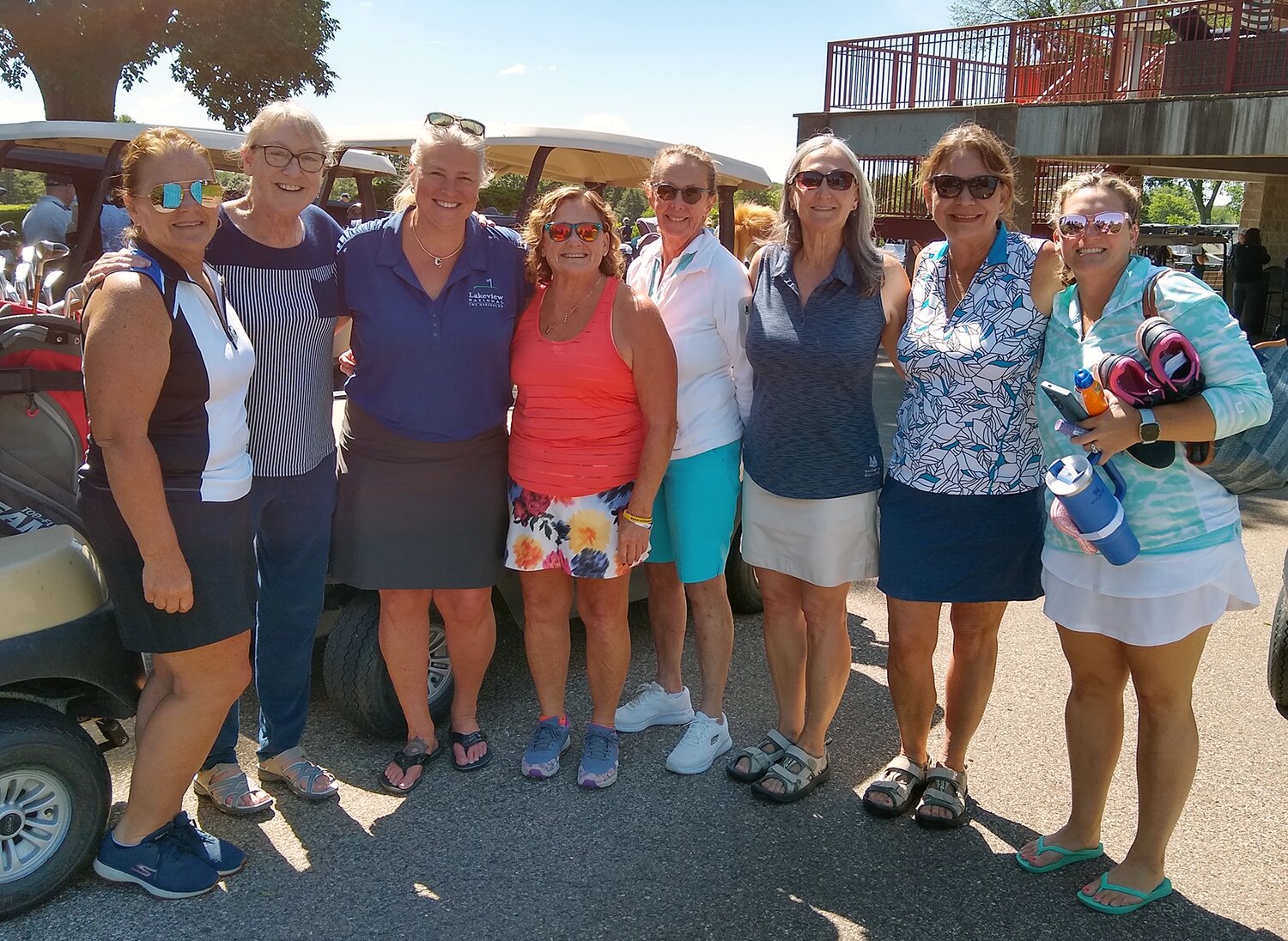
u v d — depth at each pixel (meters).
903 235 15.16
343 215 6.86
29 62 17.83
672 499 3.19
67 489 2.88
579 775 3.15
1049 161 15.00
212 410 2.40
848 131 15.26
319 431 2.91
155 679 2.65
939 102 14.62
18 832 2.46
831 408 2.89
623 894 2.62
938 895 2.63
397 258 2.86
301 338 2.81
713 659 3.30
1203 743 3.48
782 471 2.95
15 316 2.72
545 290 2.98
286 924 2.48
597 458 2.97
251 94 20.30
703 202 3.14
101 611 2.62
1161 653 2.43
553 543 3.02
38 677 2.47
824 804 3.08
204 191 2.29
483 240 2.97
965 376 2.69
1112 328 2.41
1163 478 2.37
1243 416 2.23
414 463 2.94
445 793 3.10
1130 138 12.88
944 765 3.02
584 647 4.25
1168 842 2.76
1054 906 2.59
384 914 2.52
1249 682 3.98
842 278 2.81
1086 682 2.66
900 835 2.91
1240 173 16.70
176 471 2.37
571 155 5.05
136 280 2.25
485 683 3.89
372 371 2.92
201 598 2.43
